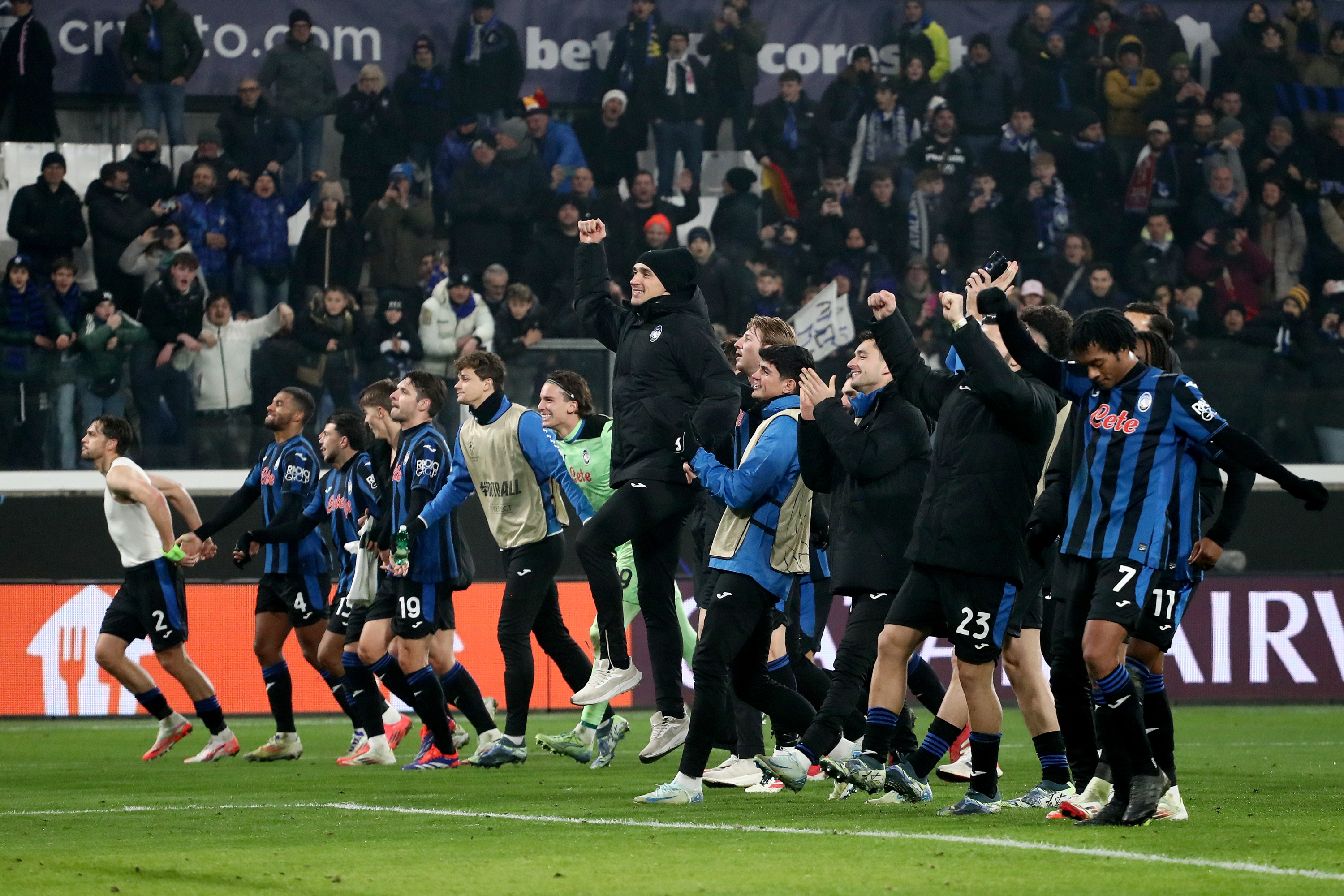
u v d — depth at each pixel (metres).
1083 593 18.50
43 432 54.03
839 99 62.38
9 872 15.45
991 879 14.24
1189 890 13.60
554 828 18.67
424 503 27.52
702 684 20.98
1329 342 60.50
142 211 56.28
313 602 31.75
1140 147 62.53
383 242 57.66
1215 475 21.67
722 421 23.17
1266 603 47.16
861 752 19.52
